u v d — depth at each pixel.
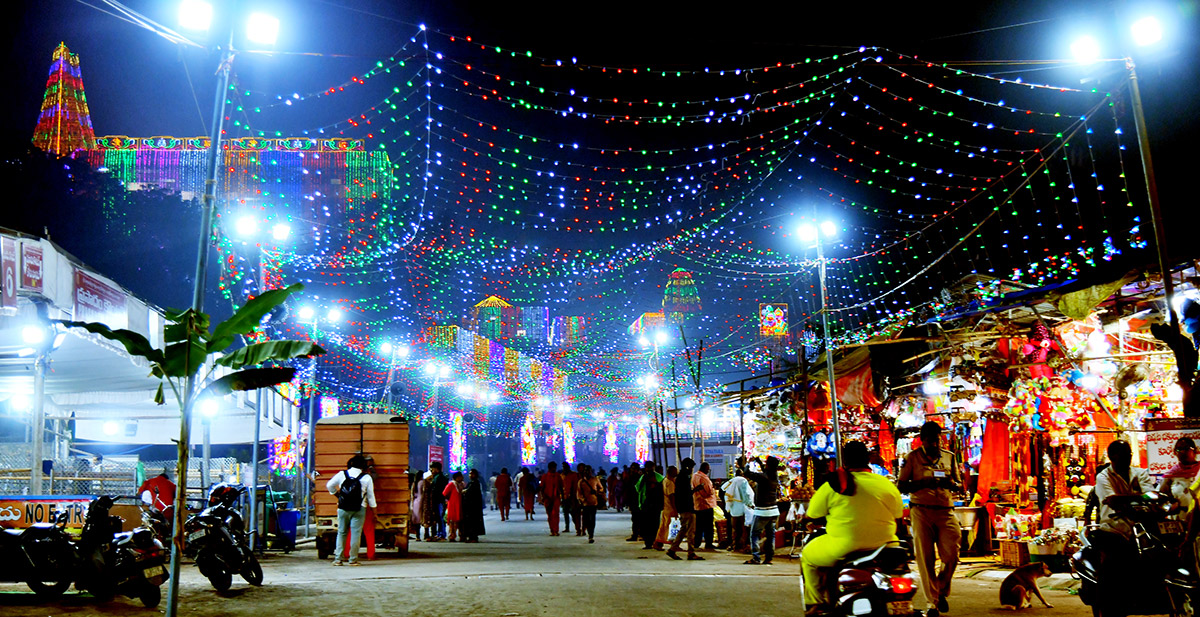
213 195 9.34
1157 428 8.50
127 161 53.91
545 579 12.40
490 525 29.33
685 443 31.33
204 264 9.17
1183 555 6.73
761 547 16.55
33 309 13.43
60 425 21.64
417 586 11.61
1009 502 14.16
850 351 18.73
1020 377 14.14
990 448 14.23
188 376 8.98
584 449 58.00
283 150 47.12
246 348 9.17
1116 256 16.41
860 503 6.24
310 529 25.72
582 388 48.62
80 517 13.11
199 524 11.03
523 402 49.47
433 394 43.34
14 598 10.37
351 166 48.00
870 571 5.66
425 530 22.31
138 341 8.80
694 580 12.21
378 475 17.11
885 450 17.84
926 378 16.69
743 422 22.48
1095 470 14.70
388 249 40.47
